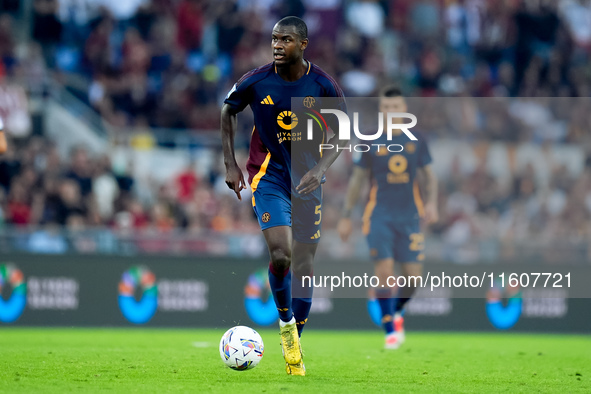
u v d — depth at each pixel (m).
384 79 60.88
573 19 69.25
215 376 18.61
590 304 42.84
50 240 37.75
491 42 65.00
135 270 38.38
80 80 53.72
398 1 64.56
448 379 19.47
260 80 18.80
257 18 61.22
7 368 19.33
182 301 38.81
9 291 36.88
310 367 21.41
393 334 29.34
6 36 53.66
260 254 40.47
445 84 62.25
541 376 20.78
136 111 54.81
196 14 60.19
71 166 45.91
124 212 45.44
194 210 46.25
